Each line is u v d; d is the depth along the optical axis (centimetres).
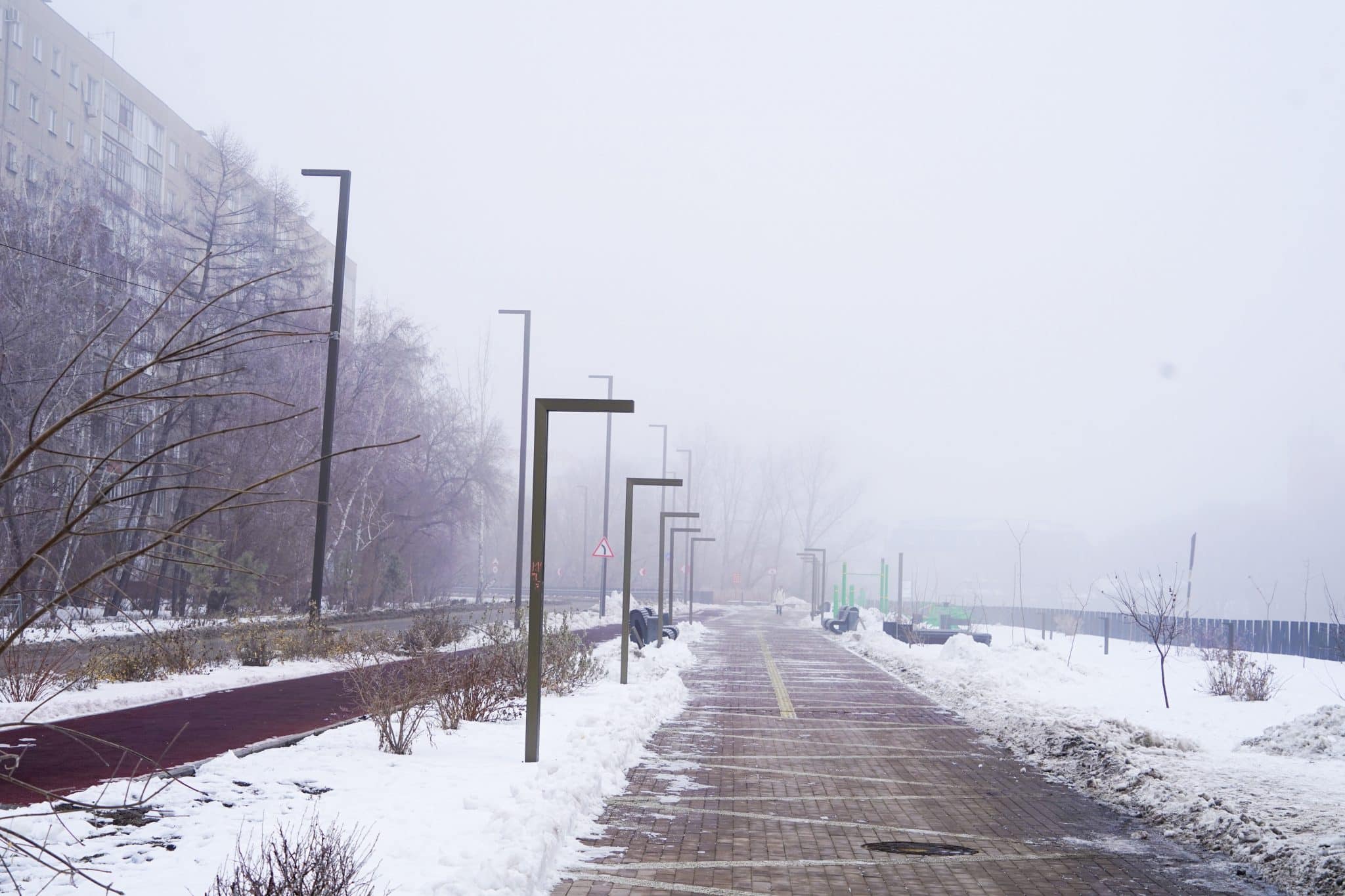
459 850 720
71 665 1798
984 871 795
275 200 4553
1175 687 2331
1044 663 2602
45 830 750
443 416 5831
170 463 448
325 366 4591
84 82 6581
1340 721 1446
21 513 433
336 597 4659
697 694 2122
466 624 3394
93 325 3228
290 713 1514
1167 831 948
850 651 3678
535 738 1112
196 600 3712
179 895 604
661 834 887
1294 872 783
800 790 1108
